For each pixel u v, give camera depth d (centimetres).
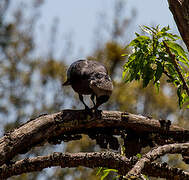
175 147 829
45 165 920
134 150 1052
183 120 2434
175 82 1042
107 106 2489
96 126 1031
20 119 2933
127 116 1030
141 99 2481
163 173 905
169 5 916
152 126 1041
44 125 970
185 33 904
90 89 1287
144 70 1026
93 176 2375
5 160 920
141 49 1016
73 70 1318
